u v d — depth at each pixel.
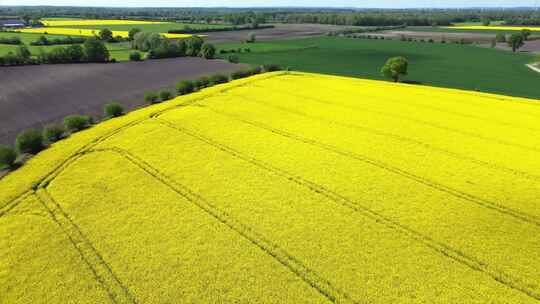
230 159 26.62
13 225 19.56
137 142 29.34
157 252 17.55
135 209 20.88
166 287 15.56
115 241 18.33
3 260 17.19
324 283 15.60
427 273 15.91
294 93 45.03
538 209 20.16
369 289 15.18
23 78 64.19
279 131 32.03
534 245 17.38
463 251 17.08
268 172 24.69
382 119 35.12
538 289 14.95
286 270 16.36
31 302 15.02
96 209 20.92
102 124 34.22
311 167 25.38
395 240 17.98
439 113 36.84
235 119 34.97
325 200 21.42
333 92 45.75
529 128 32.16
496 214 19.84
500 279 15.56
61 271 16.56
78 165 25.86
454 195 21.77
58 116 46.00
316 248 17.59
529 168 24.75
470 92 45.31
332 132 31.80
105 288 15.70
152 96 47.69
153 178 24.06
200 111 37.09
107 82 63.88
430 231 18.52
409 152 27.64
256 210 20.59
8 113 46.78
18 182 23.59
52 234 18.91
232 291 15.28
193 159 26.64
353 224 19.22
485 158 26.42
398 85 50.25
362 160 26.50
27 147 29.56
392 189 22.44
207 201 21.55
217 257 17.19
